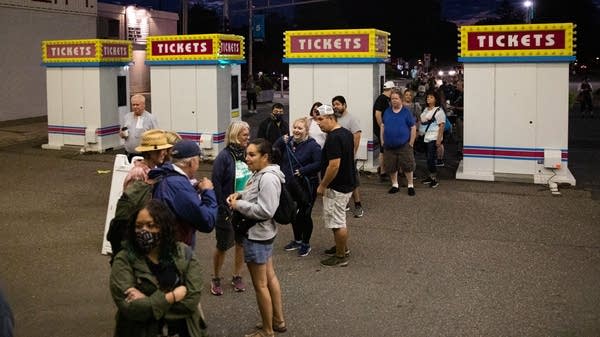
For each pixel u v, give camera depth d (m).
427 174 12.54
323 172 6.80
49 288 6.40
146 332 3.58
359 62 12.27
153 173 4.45
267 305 5.05
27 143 17.95
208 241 8.14
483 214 9.25
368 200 10.23
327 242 8.02
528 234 8.19
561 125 11.12
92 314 5.72
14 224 9.00
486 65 11.38
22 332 5.32
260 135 9.17
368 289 6.27
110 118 16.25
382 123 11.51
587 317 5.49
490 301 5.90
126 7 37.34
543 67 11.07
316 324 5.43
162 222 3.55
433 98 11.06
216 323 5.49
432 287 6.30
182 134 14.63
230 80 14.96
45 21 24.73
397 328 5.32
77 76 16.00
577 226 8.53
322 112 6.70
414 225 8.71
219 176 5.86
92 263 7.21
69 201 10.53
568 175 11.34
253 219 4.93
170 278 3.61
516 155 11.42
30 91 24.38
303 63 12.71
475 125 11.61
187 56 14.27
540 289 6.20
